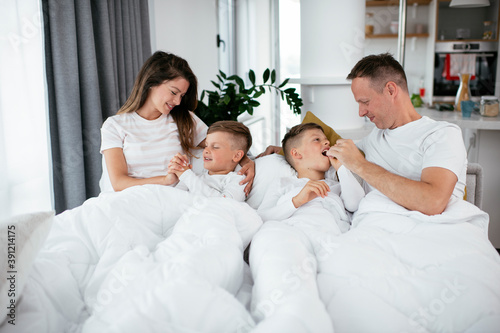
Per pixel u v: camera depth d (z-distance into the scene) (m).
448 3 3.64
